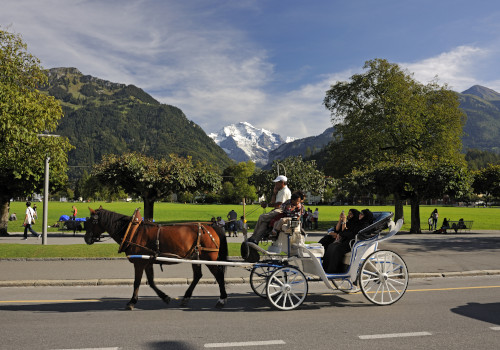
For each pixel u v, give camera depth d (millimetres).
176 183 27734
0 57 18469
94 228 8781
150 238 8555
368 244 8953
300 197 8977
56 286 10820
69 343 6020
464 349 5871
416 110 39844
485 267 13773
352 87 43906
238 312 8078
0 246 16672
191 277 11578
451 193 33094
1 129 15008
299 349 5836
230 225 30141
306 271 9406
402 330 6809
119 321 7301
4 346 5867
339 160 43594
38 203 126750
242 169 149375
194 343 6066
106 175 27281
